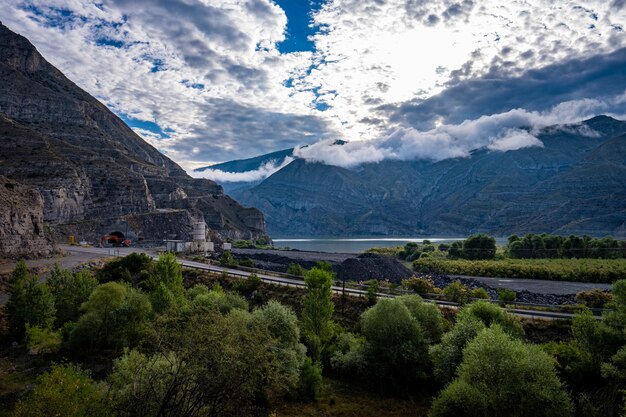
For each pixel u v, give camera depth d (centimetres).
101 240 12200
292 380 3419
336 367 4219
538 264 10125
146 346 3806
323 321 4425
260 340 2752
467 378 3034
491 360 2948
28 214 8281
